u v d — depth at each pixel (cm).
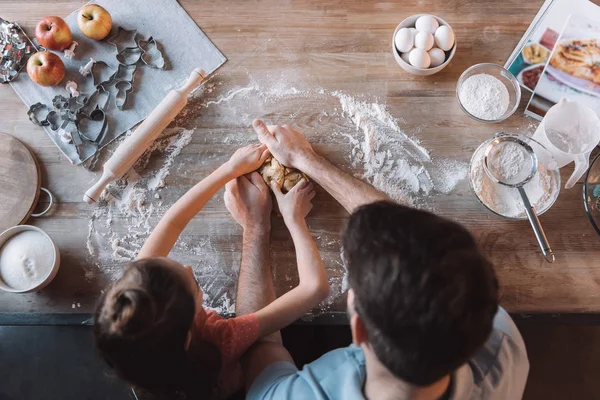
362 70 124
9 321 115
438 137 121
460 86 120
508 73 121
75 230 120
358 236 61
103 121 123
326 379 79
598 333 111
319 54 125
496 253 116
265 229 115
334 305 115
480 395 75
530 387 109
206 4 128
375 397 70
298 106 124
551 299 114
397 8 126
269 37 126
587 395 108
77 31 127
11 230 114
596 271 115
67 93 125
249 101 124
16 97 126
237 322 98
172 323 75
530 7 125
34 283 112
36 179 120
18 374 114
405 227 58
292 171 115
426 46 117
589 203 115
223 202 121
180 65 126
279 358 99
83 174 123
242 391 108
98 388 112
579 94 116
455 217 118
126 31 126
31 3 128
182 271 82
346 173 110
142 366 76
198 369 85
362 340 65
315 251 110
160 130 119
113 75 124
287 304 103
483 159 113
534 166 110
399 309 56
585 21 117
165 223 110
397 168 120
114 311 73
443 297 55
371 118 122
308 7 126
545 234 117
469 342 57
